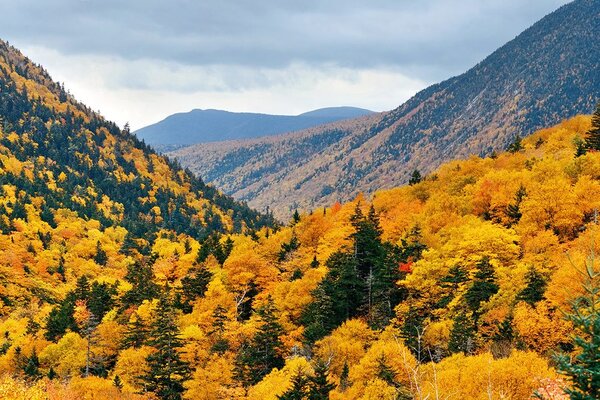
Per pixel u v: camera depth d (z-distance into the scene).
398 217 107.62
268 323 66.81
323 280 78.19
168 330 65.75
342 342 65.00
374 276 78.94
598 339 16.05
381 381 49.53
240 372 62.91
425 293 72.50
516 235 75.25
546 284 58.16
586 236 62.53
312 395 47.78
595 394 15.96
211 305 84.62
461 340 55.25
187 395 62.69
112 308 99.56
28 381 69.62
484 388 40.72
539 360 42.25
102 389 65.44
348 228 101.56
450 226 90.88
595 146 103.81
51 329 90.00
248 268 94.81
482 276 64.31
